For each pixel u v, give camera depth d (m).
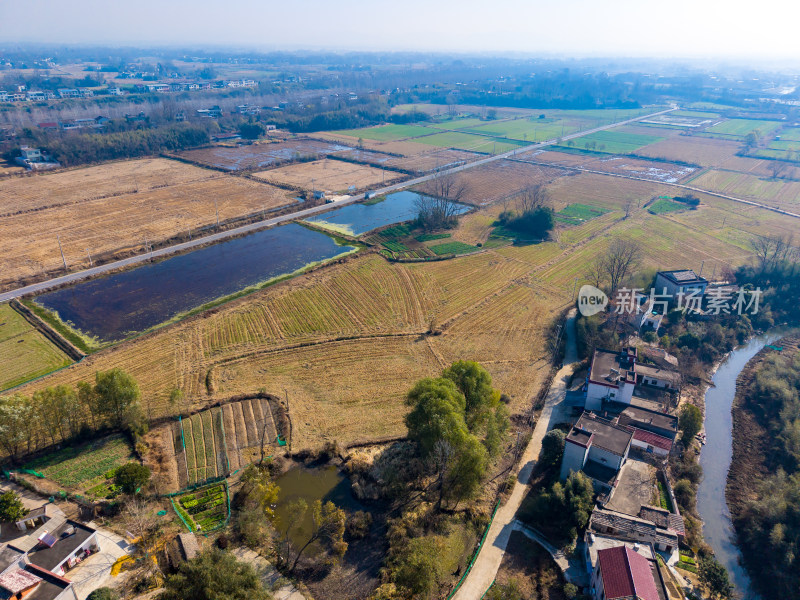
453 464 64.00
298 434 78.69
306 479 71.19
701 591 57.41
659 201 196.00
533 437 80.12
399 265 137.62
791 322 120.19
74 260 129.12
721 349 107.88
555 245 154.12
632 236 161.25
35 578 50.41
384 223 166.38
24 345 96.88
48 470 69.69
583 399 88.88
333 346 101.69
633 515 64.25
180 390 86.75
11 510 58.03
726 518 70.81
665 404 85.06
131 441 75.62
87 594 52.72
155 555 57.66
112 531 61.06
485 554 61.19
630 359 89.38
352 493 69.00
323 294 120.56
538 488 70.88
